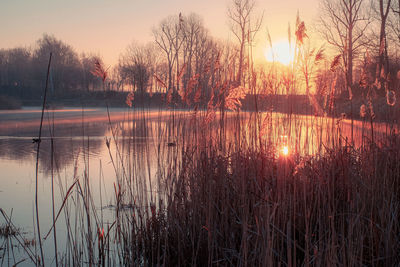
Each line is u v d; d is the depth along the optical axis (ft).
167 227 13.17
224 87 13.25
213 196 13.10
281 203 11.81
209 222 11.84
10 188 24.79
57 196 22.67
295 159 13.92
